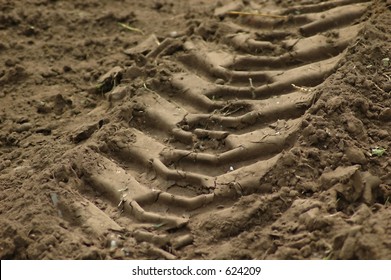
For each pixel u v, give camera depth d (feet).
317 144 13.12
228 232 12.14
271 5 17.99
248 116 14.10
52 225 12.32
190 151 13.67
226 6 18.25
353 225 11.51
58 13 19.08
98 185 13.25
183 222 12.34
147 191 12.96
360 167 12.64
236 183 12.73
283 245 11.68
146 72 15.83
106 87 16.17
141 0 20.18
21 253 12.03
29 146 14.84
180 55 16.21
